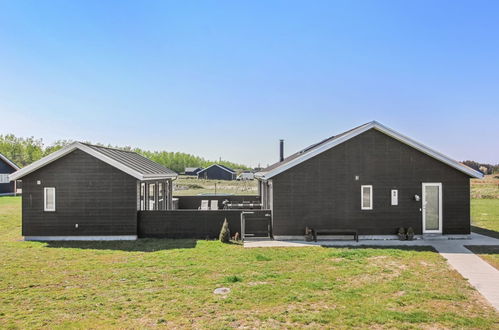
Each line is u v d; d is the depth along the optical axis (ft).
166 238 48.06
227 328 20.15
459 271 31.60
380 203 47.98
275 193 47.70
